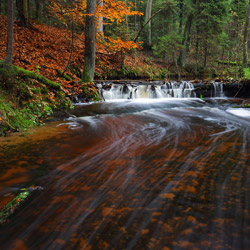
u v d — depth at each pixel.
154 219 1.85
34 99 6.36
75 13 9.41
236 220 1.81
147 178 2.62
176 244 1.57
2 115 4.88
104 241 1.62
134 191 2.33
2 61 6.35
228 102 10.02
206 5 18.94
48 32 14.82
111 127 5.42
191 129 5.19
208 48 20.62
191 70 21.34
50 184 2.55
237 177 2.58
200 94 11.61
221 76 15.71
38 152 3.65
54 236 1.69
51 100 7.02
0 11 21.52
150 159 3.25
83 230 1.75
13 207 2.07
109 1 10.34
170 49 19.80
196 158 3.24
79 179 2.66
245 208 1.97
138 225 1.78
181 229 1.72
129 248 1.54
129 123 5.86
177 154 3.44
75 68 11.09
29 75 6.70
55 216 1.94
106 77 13.48
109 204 2.10
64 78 9.14
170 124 5.75
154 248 1.54
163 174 2.72
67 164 3.14
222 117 6.77
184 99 10.45
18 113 5.50
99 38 14.39
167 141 4.18
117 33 15.12
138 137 4.51
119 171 2.85
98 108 7.64
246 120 6.30
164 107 8.48
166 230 1.71
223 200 2.11
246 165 2.93
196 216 1.87
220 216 1.87
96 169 2.94
